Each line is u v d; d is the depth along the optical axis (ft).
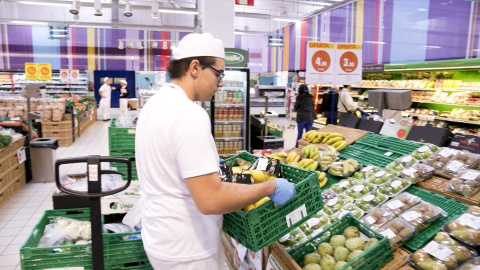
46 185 19.38
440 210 7.36
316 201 6.11
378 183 8.98
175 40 50.03
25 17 52.80
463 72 28.66
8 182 17.07
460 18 25.36
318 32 40.34
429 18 27.45
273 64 51.26
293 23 46.11
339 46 19.26
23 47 46.19
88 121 42.96
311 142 13.10
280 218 5.63
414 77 32.53
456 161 8.78
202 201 4.47
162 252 5.05
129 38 48.67
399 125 12.37
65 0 39.81
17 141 18.28
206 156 4.49
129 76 74.13
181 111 4.61
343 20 36.35
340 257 6.52
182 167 4.50
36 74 42.80
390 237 6.85
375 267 6.34
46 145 19.62
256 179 6.08
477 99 26.91
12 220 14.48
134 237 8.21
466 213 7.04
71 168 22.71
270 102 57.82
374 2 32.37
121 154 13.84
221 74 5.27
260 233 5.38
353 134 12.53
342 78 19.56
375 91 17.16
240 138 20.31
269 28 63.05
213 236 5.37
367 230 7.02
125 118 15.80
